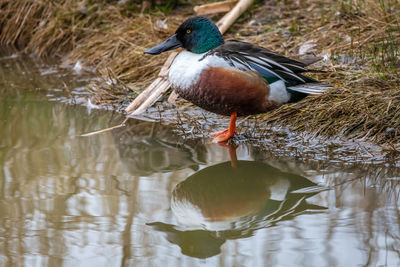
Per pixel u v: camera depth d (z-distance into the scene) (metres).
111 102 11.07
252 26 12.93
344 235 6.13
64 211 6.82
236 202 7.28
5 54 14.51
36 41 14.57
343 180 7.64
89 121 10.23
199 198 7.38
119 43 13.22
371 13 12.34
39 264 5.73
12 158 8.48
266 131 9.25
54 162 8.35
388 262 5.60
